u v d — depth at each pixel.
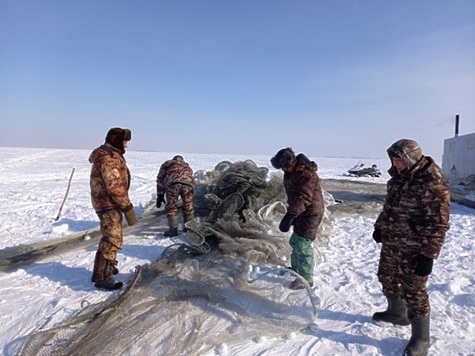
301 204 4.29
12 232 7.89
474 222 9.09
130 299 4.02
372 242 7.07
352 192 15.70
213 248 5.53
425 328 3.19
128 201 4.64
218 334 3.43
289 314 3.79
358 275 5.20
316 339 3.48
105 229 4.63
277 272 4.62
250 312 3.83
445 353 3.22
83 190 15.19
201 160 54.59
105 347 3.15
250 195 7.10
